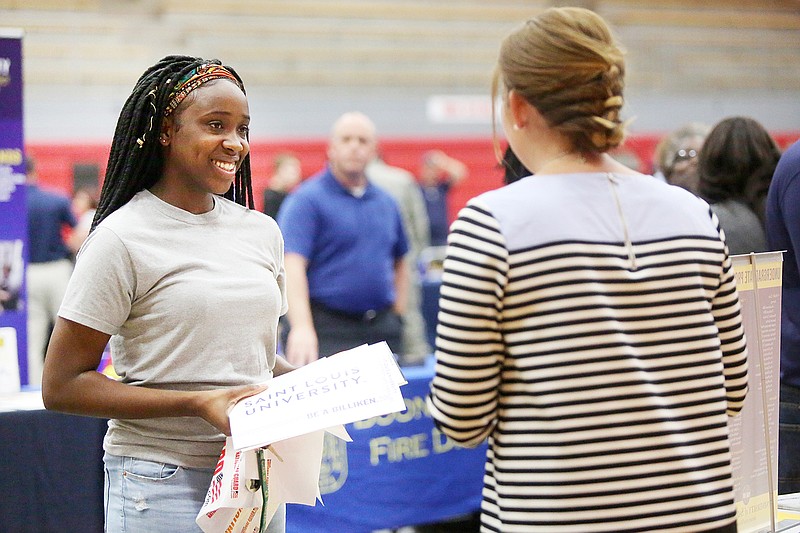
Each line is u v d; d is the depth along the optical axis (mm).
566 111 1858
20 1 12516
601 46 1862
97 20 12883
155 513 2246
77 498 3498
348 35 14453
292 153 13578
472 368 1793
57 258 7234
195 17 13594
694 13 16203
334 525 4395
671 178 4395
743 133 3553
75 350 2182
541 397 1777
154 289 2225
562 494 1742
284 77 13953
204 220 2348
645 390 1780
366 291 5488
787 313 3121
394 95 14617
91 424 3506
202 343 2234
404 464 4578
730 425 2506
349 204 5457
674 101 15812
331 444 4395
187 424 2264
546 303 1775
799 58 16844
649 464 1761
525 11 15531
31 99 12266
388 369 2062
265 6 14000
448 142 14828
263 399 2043
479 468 4816
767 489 2615
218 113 2283
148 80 2309
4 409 3465
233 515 2182
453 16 15141
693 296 1852
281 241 2551
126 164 2326
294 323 5176
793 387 3135
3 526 3428
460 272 1800
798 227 2955
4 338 3863
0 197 4172
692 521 1768
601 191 1869
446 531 5363
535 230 1793
